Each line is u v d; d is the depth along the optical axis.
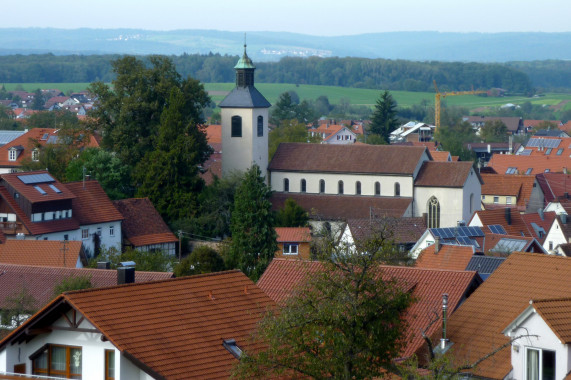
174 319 68.19
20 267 115.00
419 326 85.94
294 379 64.56
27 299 102.81
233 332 69.50
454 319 82.94
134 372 64.44
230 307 71.94
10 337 66.81
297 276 101.50
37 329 66.44
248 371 62.75
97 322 64.75
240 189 196.50
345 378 61.91
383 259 64.50
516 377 70.69
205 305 71.19
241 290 74.56
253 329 70.38
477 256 125.81
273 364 62.50
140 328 66.00
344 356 61.81
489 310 82.25
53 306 65.75
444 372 59.19
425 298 90.12
